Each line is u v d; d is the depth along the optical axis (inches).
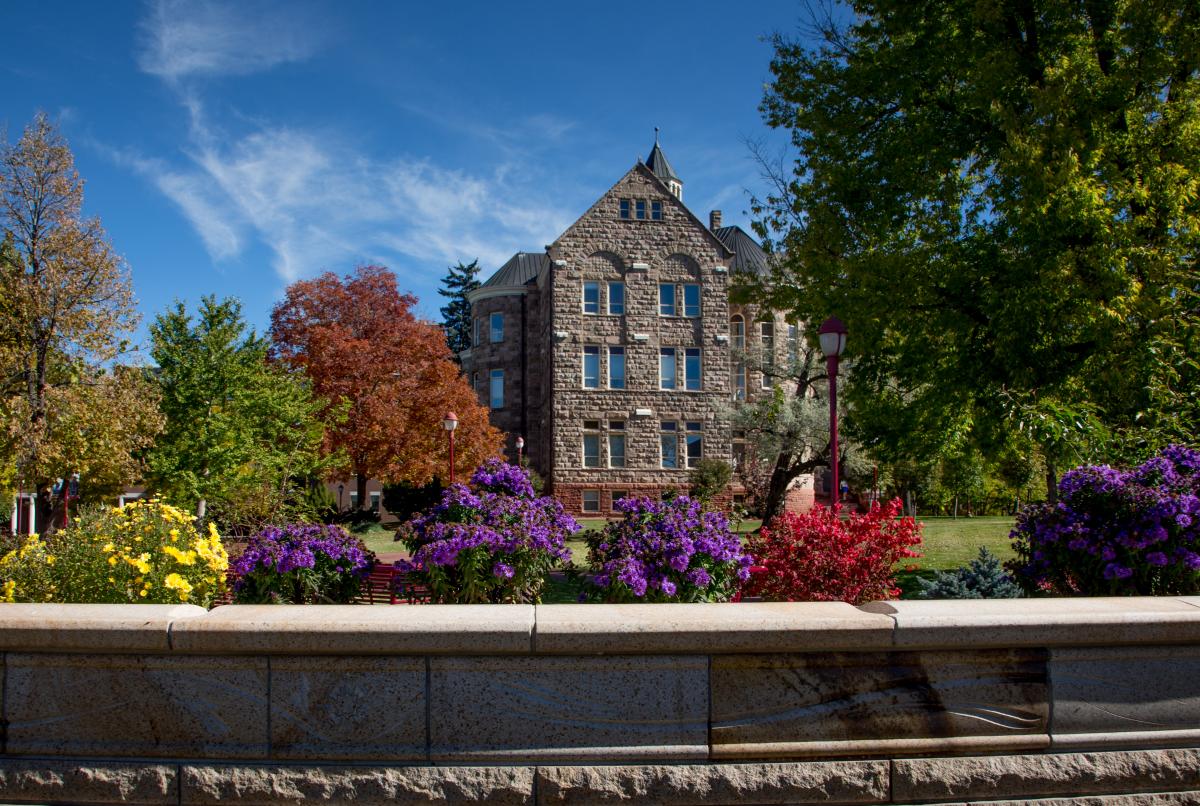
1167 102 528.1
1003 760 146.4
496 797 139.6
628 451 1512.1
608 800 140.3
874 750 144.3
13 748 143.6
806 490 1601.9
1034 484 1153.4
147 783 140.8
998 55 540.7
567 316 1519.4
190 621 140.9
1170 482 227.5
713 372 1542.8
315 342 1318.9
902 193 620.4
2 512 1282.0
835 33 692.1
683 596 261.1
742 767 142.5
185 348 849.5
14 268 903.7
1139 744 149.3
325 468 1055.6
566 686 142.1
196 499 807.7
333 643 138.8
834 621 142.4
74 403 861.2
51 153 905.5
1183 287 469.4
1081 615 146.9
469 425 1379.2
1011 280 538.9
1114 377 462.9
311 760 141.3
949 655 147.0
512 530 278.1
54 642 141.5
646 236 1549.0
